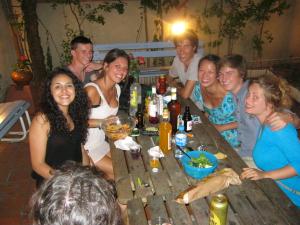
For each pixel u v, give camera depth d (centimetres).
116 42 600
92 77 350
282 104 203
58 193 85
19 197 306
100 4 567
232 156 212
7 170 350
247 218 156
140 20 592
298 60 656
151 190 179
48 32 571
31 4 511
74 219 82
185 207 164
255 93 203
